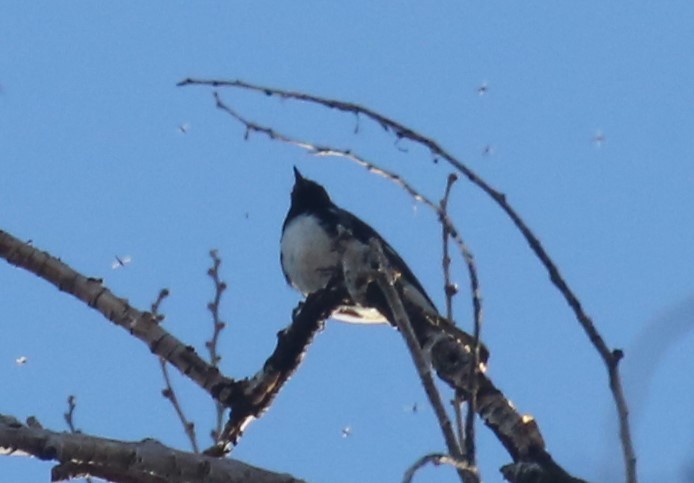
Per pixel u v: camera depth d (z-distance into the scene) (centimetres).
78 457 792
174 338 987
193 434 946
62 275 1003
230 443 989
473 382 770
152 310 1002
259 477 814
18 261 995
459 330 924
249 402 994
